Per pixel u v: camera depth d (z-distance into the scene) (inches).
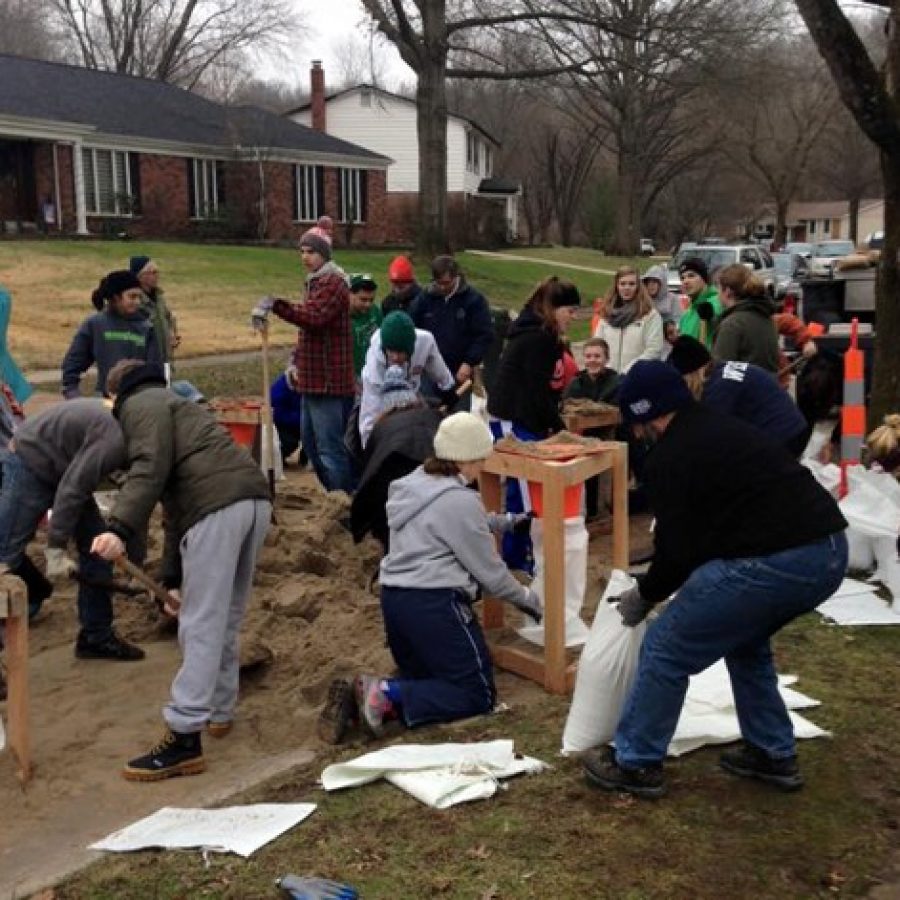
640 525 309.1
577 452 199.6
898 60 313.9
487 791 153.9
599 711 163.0
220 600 169.6
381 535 227.0
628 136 2017.7
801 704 184.7
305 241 293.9
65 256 967.0
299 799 156.9
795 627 225.1
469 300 324.5
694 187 3097.9
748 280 264.8
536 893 131.1
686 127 2151.8
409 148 1895.9
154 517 301.1
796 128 2340.1
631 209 2068.2
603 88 1994.3
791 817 149.2
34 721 188.5
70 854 144.6
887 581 245.4
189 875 136.3
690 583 145.3
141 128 1299.2
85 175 1238.3
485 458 186.9
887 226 314.8
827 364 333.1
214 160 1406.3
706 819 148.3
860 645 215.2
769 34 1283.2
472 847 141.0
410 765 159.2
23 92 1204.5
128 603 241.1
